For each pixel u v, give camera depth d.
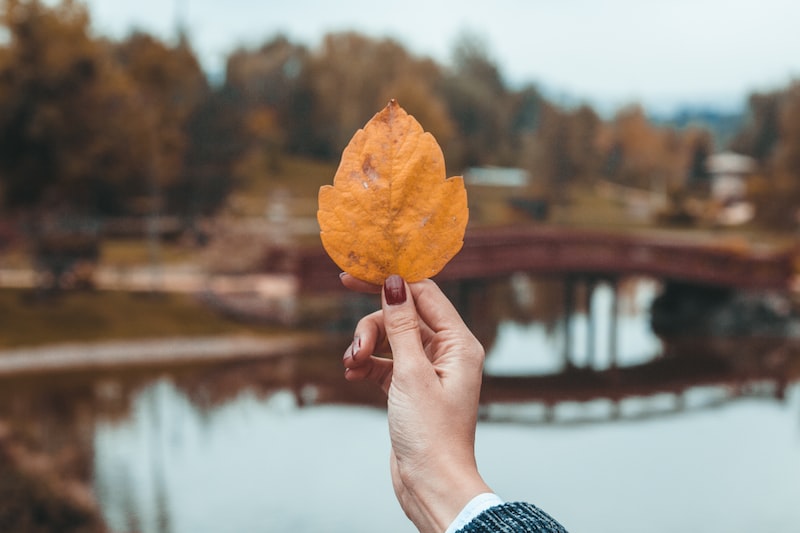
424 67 87.62
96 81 32.31
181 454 16.64
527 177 76.62
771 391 23.30
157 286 34.41
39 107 30.62
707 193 85.38
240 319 31.03
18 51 30.83
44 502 11.06
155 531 12.03
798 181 47.00
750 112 102.88
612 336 29.34
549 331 34.28
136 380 23.77
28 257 39.16
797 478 15.56
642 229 66.50
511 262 28.41
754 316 33.41
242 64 80.69
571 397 22.47
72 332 28.28
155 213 37.62
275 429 18.72
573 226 66.31
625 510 13.78
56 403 20.88
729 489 14.91
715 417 20.36
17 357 25.80
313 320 30.94
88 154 32.41
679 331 34.09
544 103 78.25
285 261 35.56
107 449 16.78
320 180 72.06
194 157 48.53
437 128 66.25
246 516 13.20
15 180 31.55
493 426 19.14
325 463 16.17
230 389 22.73
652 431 18.95
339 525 12.84
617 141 90.69
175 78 50.22
